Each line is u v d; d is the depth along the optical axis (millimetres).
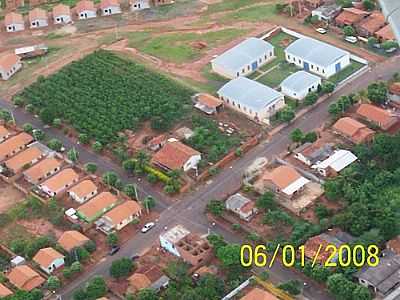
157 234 180875
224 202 184375
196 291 158750
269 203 180750
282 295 159000
